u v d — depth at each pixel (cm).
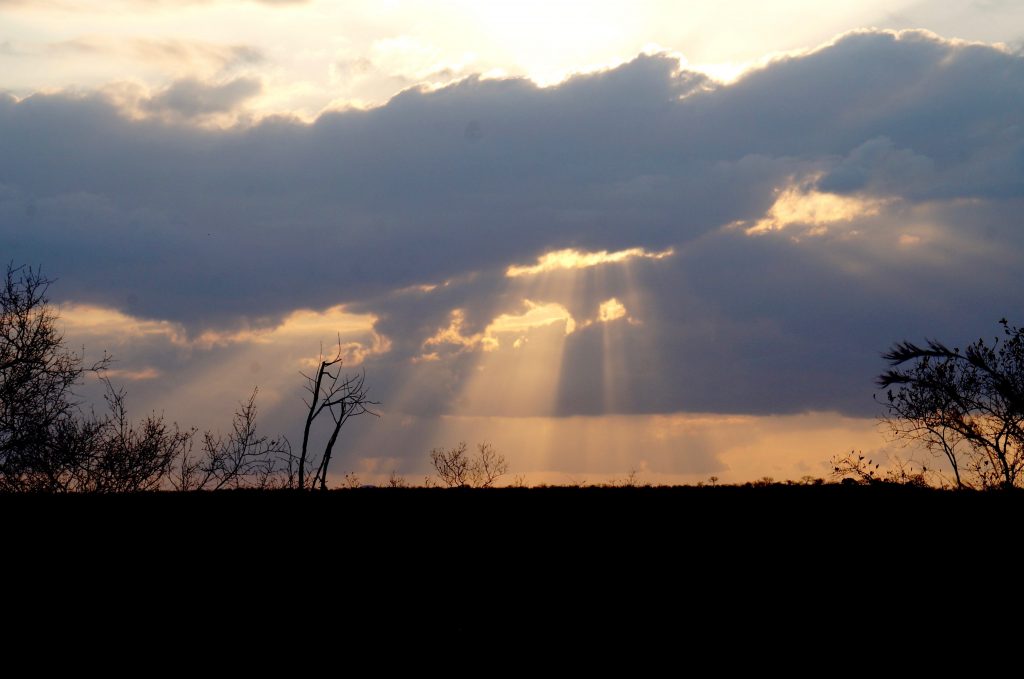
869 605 1480
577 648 1355
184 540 1830
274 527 1917
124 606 1529
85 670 1298
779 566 1661
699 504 2031
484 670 1295
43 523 1891
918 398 2411
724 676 1248
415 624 1459
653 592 1585
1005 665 1252
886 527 1783
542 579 1655
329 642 1401
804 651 1326
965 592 1492
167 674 1286
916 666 1262
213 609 1529
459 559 1758
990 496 1908
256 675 1287
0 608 1508
